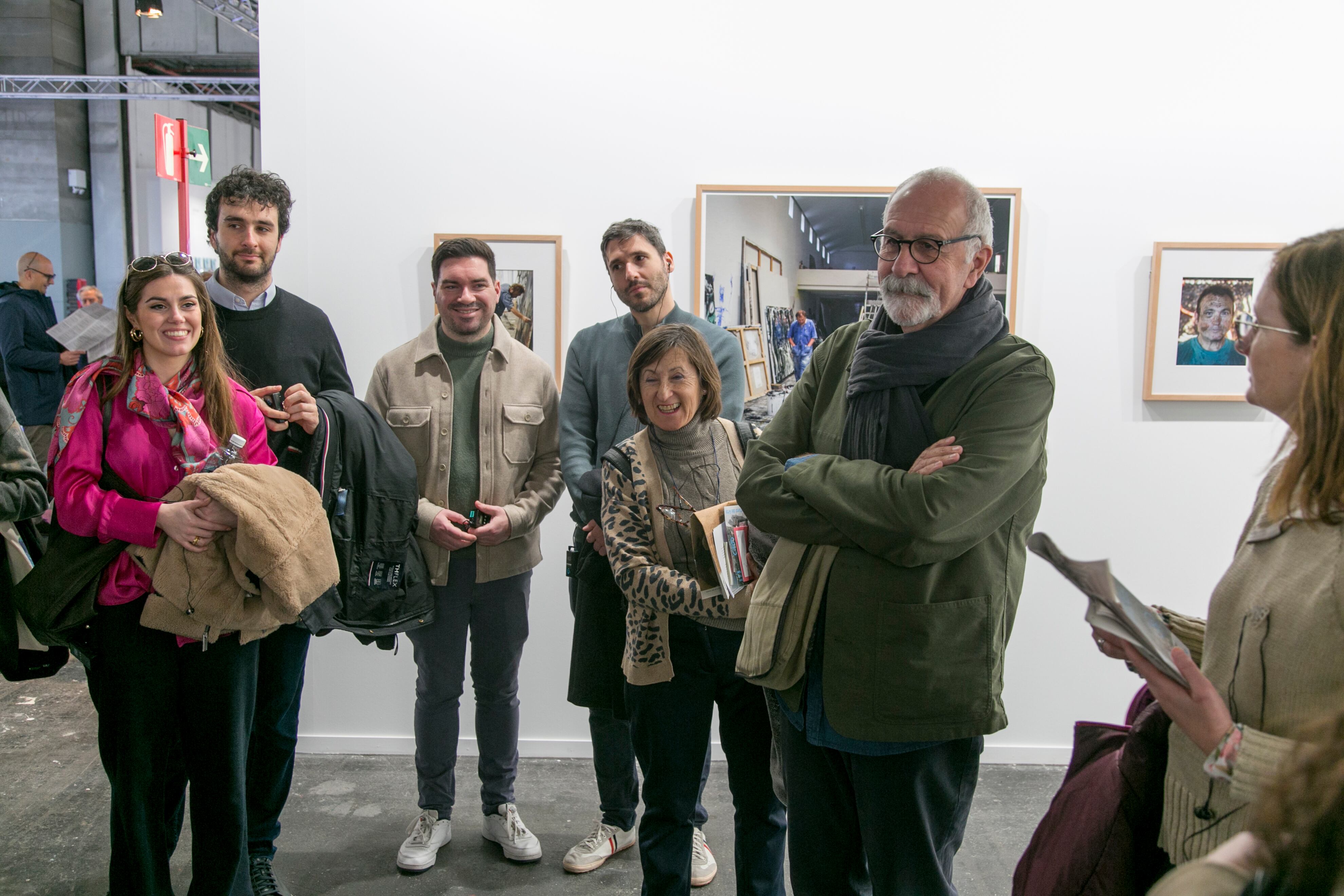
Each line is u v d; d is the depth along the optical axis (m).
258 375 2.54
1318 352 1.08
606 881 2.69
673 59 3.28
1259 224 3.22
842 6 3.24
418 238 3.34
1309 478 1.08
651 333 2.19
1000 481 1.55
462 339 2.82
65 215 10.92
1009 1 3.21
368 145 3.31
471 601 2.80
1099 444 3.32
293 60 3.29
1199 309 3.23
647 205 3.33
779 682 1.75
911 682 1.61
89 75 10.80
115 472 2.05
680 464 2.19
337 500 2.46
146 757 2.06
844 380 1.85
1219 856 0.62
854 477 1.61
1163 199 3.24
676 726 2.12
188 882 2.64
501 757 2.87
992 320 1.71
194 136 5.80
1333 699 1.05
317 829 2.96
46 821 3.02
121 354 2.09
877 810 1.70
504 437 2.82
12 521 2.23
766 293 3.34
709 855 2.71
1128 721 1.49
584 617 2.45
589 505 2.41
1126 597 1.26
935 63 3.24
